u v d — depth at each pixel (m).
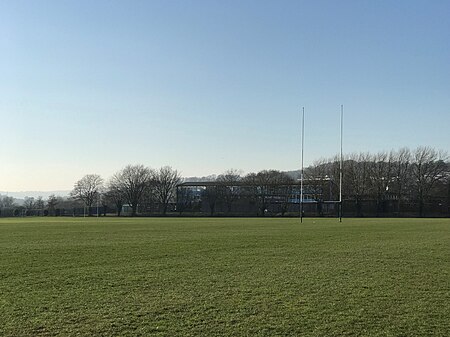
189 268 21.80
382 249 30.67
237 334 11.29
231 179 184.00
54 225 71.31
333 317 12.77
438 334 11.30
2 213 167.75
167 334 11.28
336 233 48.12
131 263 23.61
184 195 167.50
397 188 141.50
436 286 17.22
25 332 11.45
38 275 19.83
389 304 14.29
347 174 144.25
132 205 167.88
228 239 39.50
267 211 150.38
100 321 12.38
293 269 21.45
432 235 45.12
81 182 185.00
